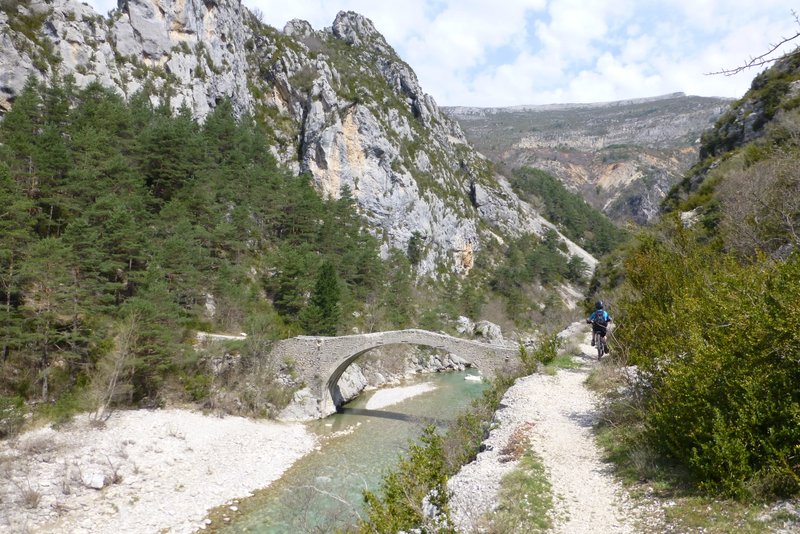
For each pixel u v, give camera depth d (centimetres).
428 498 992
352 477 3058
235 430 3869
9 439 3027
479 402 2434
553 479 1152
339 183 10894
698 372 1021
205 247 5906
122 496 2656
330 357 4631
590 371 2169
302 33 17625
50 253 3531
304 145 11106
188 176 6219
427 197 12781
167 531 2370
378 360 6831
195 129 7656
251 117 10312
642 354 1462
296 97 11731
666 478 1034
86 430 3338
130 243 4262
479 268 13812
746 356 955
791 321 880
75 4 8262
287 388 4609
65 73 7369
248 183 7238
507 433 1523
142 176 5678
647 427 1185
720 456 888
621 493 1040
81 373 3778
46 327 3519
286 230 7812
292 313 6197
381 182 11656
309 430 4144
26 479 2638
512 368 3356
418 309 9262
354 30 19900
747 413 908
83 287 3806
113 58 8425
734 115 5025
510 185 19575
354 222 9650
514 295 11981
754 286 1076
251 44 12250
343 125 11381
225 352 4531
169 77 9162
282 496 2778
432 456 1073
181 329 4422
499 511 1020
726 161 4088
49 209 4688
